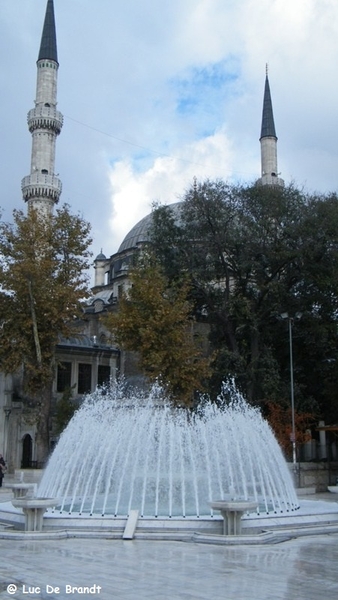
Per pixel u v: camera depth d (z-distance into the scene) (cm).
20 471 3762
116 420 2303
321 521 1803
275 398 4125
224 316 4544
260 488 2211
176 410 2812
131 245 7262
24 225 4284
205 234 4650
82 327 6347
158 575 1119
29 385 4159
